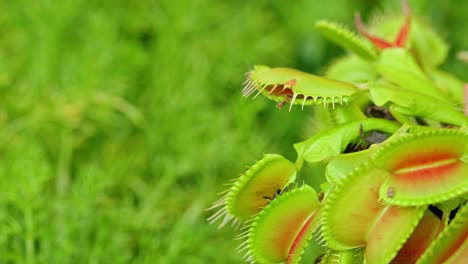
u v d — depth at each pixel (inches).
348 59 14.6
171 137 20.1
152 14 23.1
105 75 20.9
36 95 20.5
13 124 20.0
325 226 11.9
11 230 16.9
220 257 17.7
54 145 20.1
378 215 11.9
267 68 12.8
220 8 23.8
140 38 24.2
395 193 11.7
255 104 19.5
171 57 22.0
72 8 22.2
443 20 24.6
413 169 11.9
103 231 17.3
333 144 12.4
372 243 11.9
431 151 11.8
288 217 12.2
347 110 12.9
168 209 18.7
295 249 12.2
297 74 12.6
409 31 14.2
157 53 22.3
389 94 12.6
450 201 12.0
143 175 19.7
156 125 20.3
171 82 21.5
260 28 23.8
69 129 20.0
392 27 15.2
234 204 12.5
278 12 25.9
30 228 16.9
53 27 21.9
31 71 21.4
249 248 12.2
